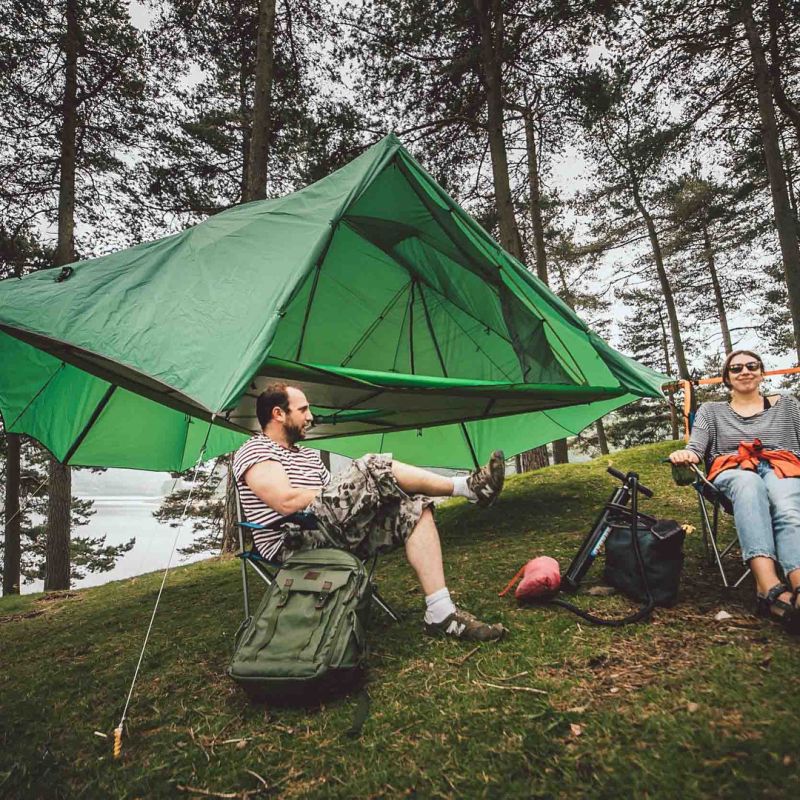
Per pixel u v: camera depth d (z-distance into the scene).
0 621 4.40
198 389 2.45
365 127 8.51
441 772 1.42
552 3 7.67
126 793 1.53
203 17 8.17
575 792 1.27
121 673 2.47
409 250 4.33
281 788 1.46
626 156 15.11
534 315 4.19
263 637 1.85
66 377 4.15
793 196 12.43
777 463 2.29
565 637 2.12
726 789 1.20
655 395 3.86
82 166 9.38
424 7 8.28
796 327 8.94
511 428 5.45
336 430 5.00
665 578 2.31
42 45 8.52
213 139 9.88
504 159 8.05
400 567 3.78
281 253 3.06
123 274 3.24
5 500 9.90
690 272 21.62
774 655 1.77
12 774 1.69
